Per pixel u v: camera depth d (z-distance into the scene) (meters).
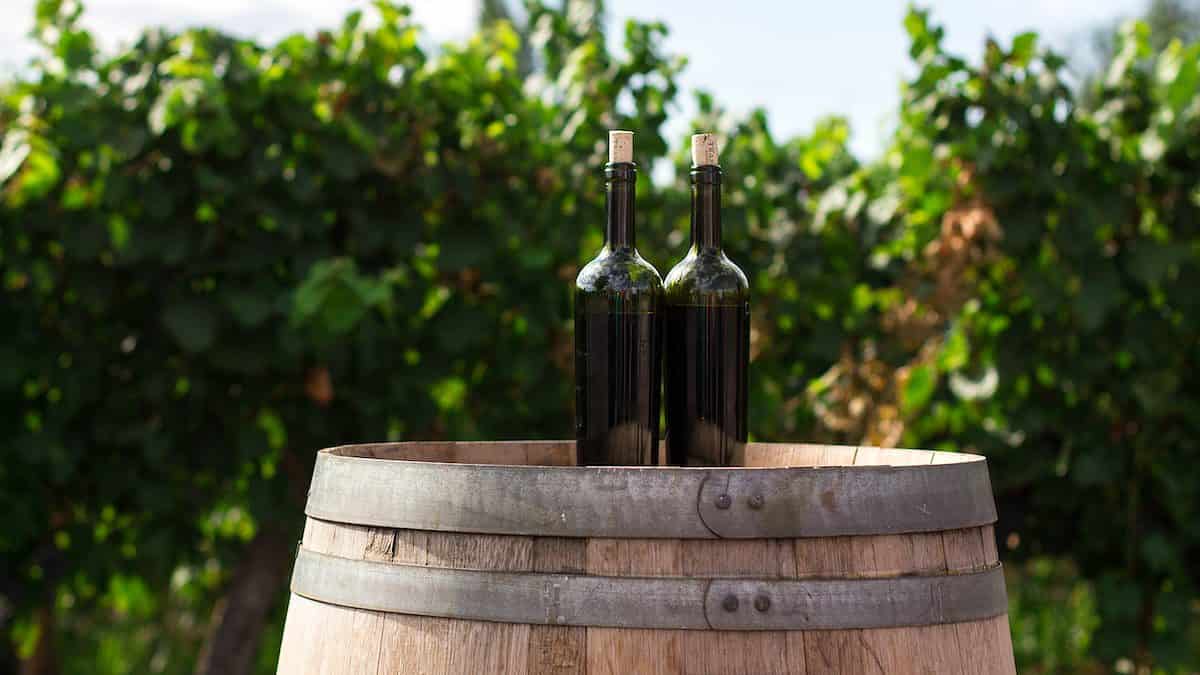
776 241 3.78
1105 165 3.40
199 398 3.29
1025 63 3.37
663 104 3.63
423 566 1.38
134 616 4.90
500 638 1.34
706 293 1.63
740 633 1.30
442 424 3.55
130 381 3.29
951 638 1.38
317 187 3.25
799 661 1.31
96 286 3.22
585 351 1.61
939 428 3.53
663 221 3.66
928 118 3.38
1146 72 3.57
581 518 1.33
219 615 3.49
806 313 3.82
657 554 1.32
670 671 1.30
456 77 3.43
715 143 1.67
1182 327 3.43
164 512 3.37
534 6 3.90
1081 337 3.42
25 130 3.16
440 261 3.36
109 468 3.35
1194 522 3.43
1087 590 4.64
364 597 1.42
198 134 3.06
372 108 3.29
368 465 1.45
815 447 1.95
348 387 3.40
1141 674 3.53
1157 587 3.52
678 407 1.65
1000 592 1.47
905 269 3.62
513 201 3.46
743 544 1.32
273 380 3.35
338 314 3.05
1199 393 3.44
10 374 3.23
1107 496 3.52
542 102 3.74
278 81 3.22
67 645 4.47
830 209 3.71
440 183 3.33
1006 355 3.40
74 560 3.45
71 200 3.20
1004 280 3.44
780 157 3.91
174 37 3.19
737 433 1.64
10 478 3.35
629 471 1.33
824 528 1.33
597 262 1.62
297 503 3.39
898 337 3.52
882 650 1.33
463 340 3.41
